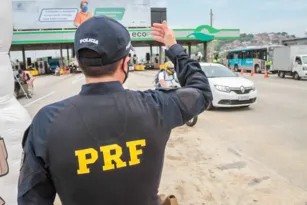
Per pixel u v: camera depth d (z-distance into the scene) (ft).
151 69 151.23
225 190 13.37
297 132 22.72
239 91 32.37
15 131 9.08
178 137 21.98
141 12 142.20
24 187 3.76
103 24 4.02
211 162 16.79
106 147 3.83
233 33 130.31
